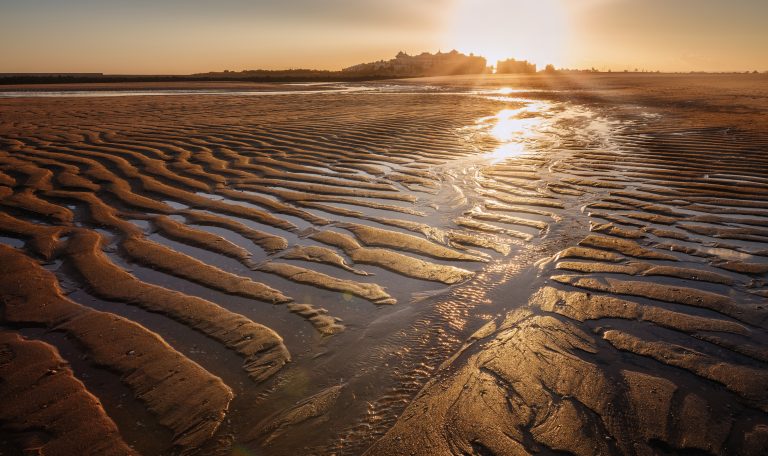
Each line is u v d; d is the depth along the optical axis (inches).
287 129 371.9
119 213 171.0
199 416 73.6
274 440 69.6
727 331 95.7
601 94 890.1
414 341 93.7
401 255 134.3
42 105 574.9
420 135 358.6
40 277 119.9
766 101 637.9
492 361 87.1
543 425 71.7
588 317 102.0
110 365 85.1
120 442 68.6
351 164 256.7
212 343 92.0
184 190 201.8
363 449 67.9
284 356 88.6
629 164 258.4
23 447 67.5
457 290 114.3
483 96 837.8
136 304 106.4
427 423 72.4
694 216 169.0
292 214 170.6
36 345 91.0
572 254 135.6
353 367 85.8
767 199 186.9
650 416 73.0
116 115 464.8
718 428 70.7
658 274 122.0
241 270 124.0
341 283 117.2
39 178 215.5
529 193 202.1
